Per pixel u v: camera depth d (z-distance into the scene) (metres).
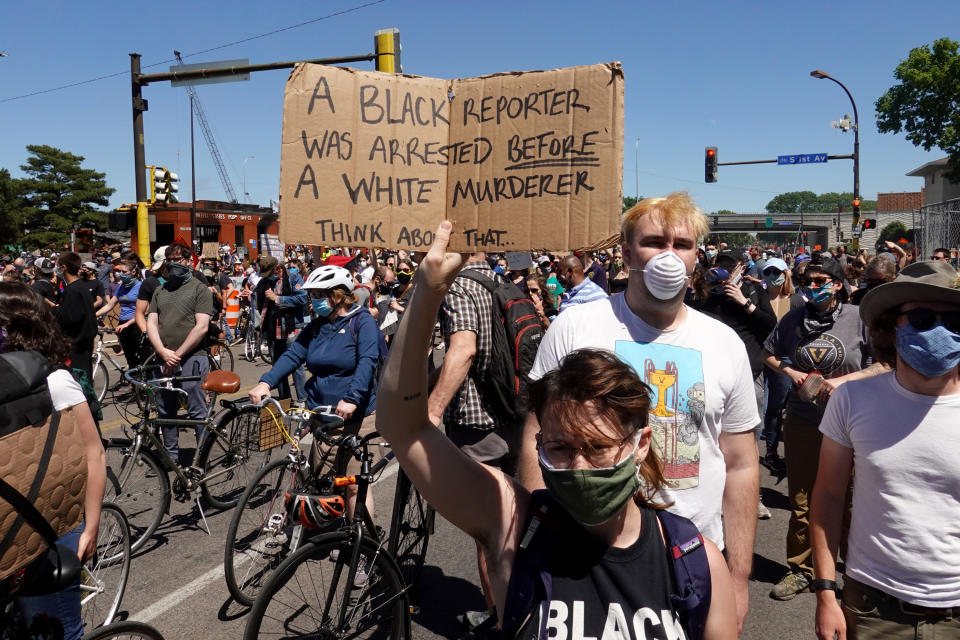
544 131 1.77
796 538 3.97
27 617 2.43
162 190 13.41
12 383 2.09
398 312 9.10
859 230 26.62
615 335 2.08
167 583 4.08
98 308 9.34
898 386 2.11
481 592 3.97
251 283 15.68
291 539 3.90
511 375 3.23
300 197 1.80
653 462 1.38
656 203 2.03
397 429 1.36
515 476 3.44
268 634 2.72
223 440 4.88
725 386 2.04
